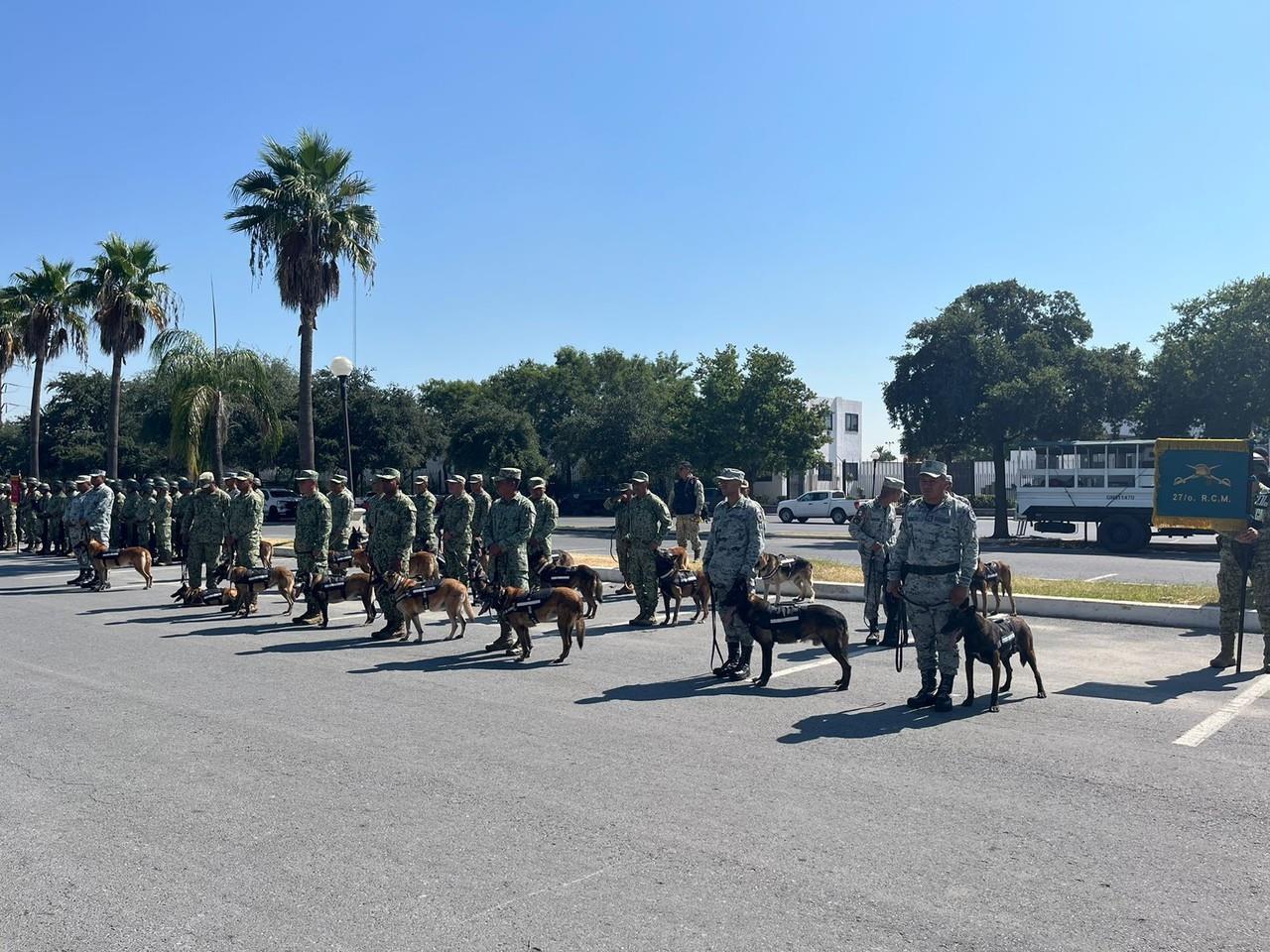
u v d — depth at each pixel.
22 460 57.75
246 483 14.34
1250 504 9.40
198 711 8.14
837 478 66.38
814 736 7.23
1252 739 7.12
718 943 4.10
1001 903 4.45
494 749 6.95
